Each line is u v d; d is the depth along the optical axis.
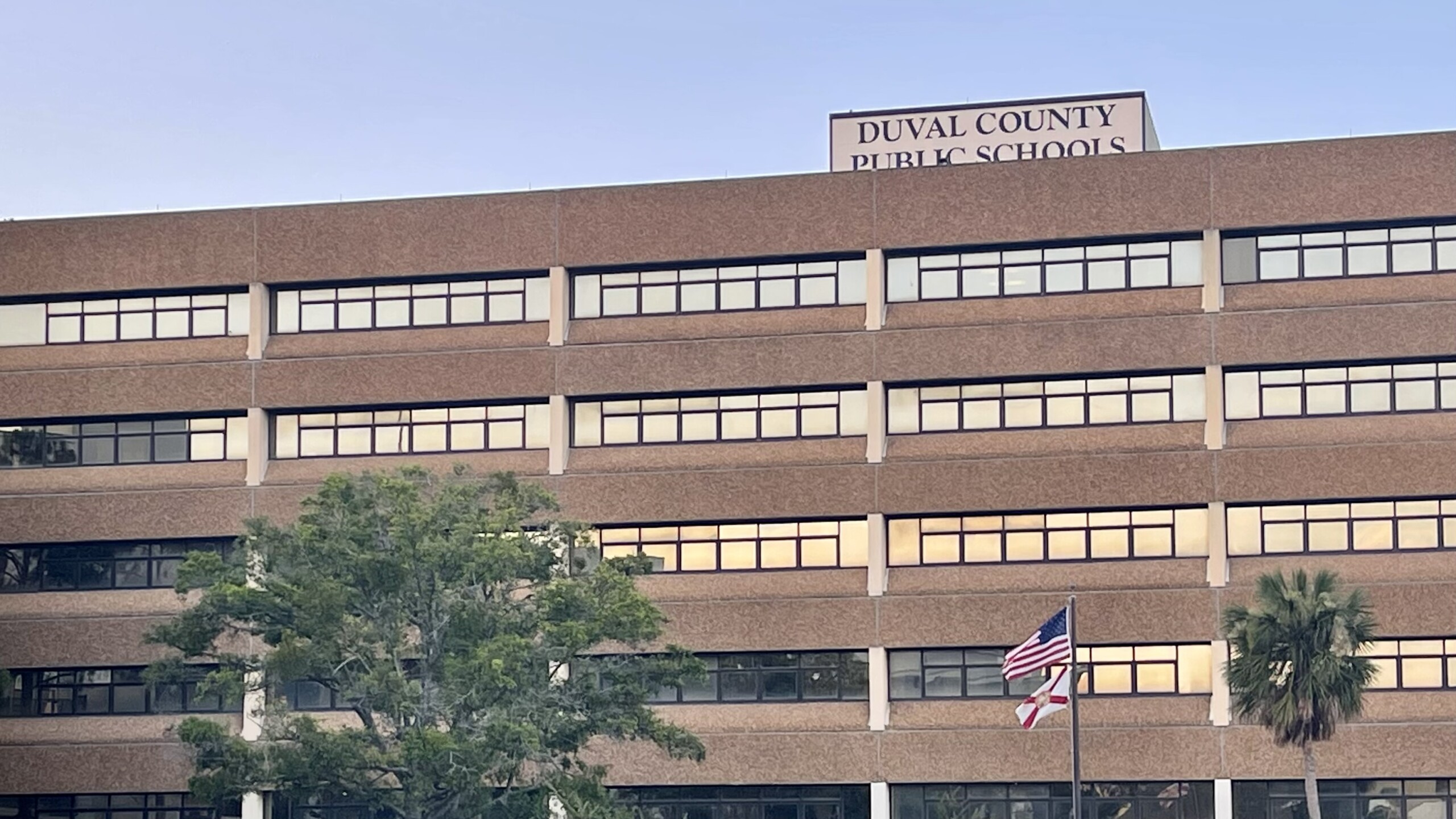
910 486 75.88
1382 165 73.75
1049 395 76.12
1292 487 73.50
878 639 75.50
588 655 75.75
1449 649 72.44
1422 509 73.25
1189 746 73.06
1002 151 79.81
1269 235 75.12
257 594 61.22
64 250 81.56
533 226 78.81
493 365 78.69
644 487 77.44
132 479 81.00
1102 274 76.00
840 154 81.12
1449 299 73.25
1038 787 74.62
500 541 61.41
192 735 60.53
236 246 80.56
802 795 76.12
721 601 76.56
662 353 77.75
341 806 78.50
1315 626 61.81
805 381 76.75
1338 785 72.81
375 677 59.62
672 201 78.12
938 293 77.00
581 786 62.56
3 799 80.38
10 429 82.50
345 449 80.19
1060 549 75.38
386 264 79.56
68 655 80.38
